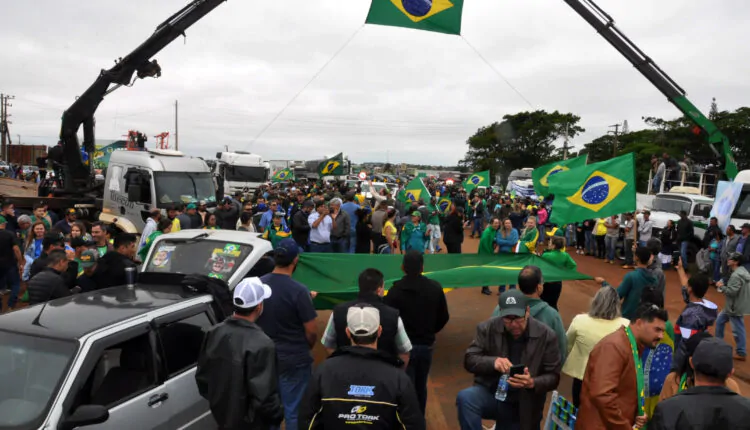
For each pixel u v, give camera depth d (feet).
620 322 15.87
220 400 12.39
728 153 62.44
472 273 26.66
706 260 49.34
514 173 169.58
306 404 10.62
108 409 12.48
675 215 63.87
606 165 30.19
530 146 254.27
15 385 12.13
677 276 54.24
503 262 28.94
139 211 48.16
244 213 40.24
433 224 53.36
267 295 13.34
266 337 12.80
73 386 11.95
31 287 18.01
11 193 58.18
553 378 13.69
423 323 16.93
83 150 59.52
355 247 44.39
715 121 155.33
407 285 17.01
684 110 61.67
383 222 44.52
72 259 23.94
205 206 45.03
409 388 10.52
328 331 15.33
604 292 16.17
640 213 57.67
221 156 114.01
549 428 15.67
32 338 12.86
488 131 270.87
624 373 12.41
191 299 15.84
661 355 15.42
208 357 12.67
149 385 13.71
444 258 29.84
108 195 52.42
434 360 26.23
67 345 12.57
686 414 9.88
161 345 14.28
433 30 38.55
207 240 22.44
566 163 47.78
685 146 165.78
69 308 14.56
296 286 15.87
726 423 9.68
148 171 47.65
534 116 255.50
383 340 14.30
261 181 111.34
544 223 68.33
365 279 15.23
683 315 18.56
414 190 57.62
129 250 21.27
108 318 13.78
